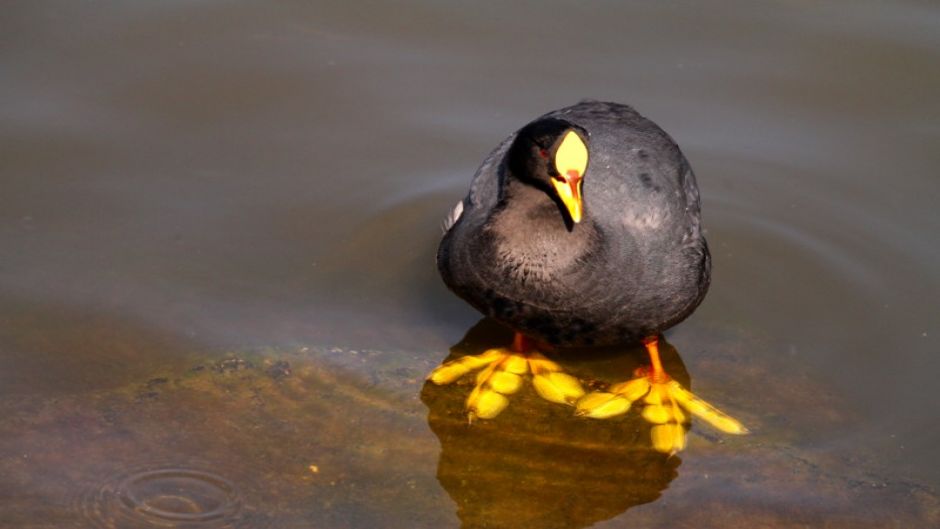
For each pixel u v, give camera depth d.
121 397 10.56
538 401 11.02
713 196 13.87
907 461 10.29
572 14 16.39
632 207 11.03
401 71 15.41
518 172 10.40
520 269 10.55
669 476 10.12
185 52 15.41
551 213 10.43
